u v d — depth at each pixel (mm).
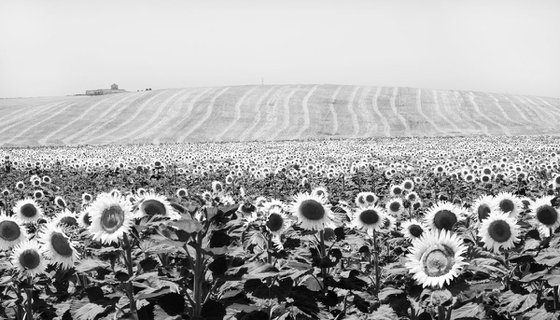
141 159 38062
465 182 19531
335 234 6410
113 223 4965
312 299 5512
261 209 6535
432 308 5301
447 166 26844
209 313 4805
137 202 5781
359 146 57188
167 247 5062
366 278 6727
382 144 61062
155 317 4676
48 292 6805
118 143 80438
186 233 4832
